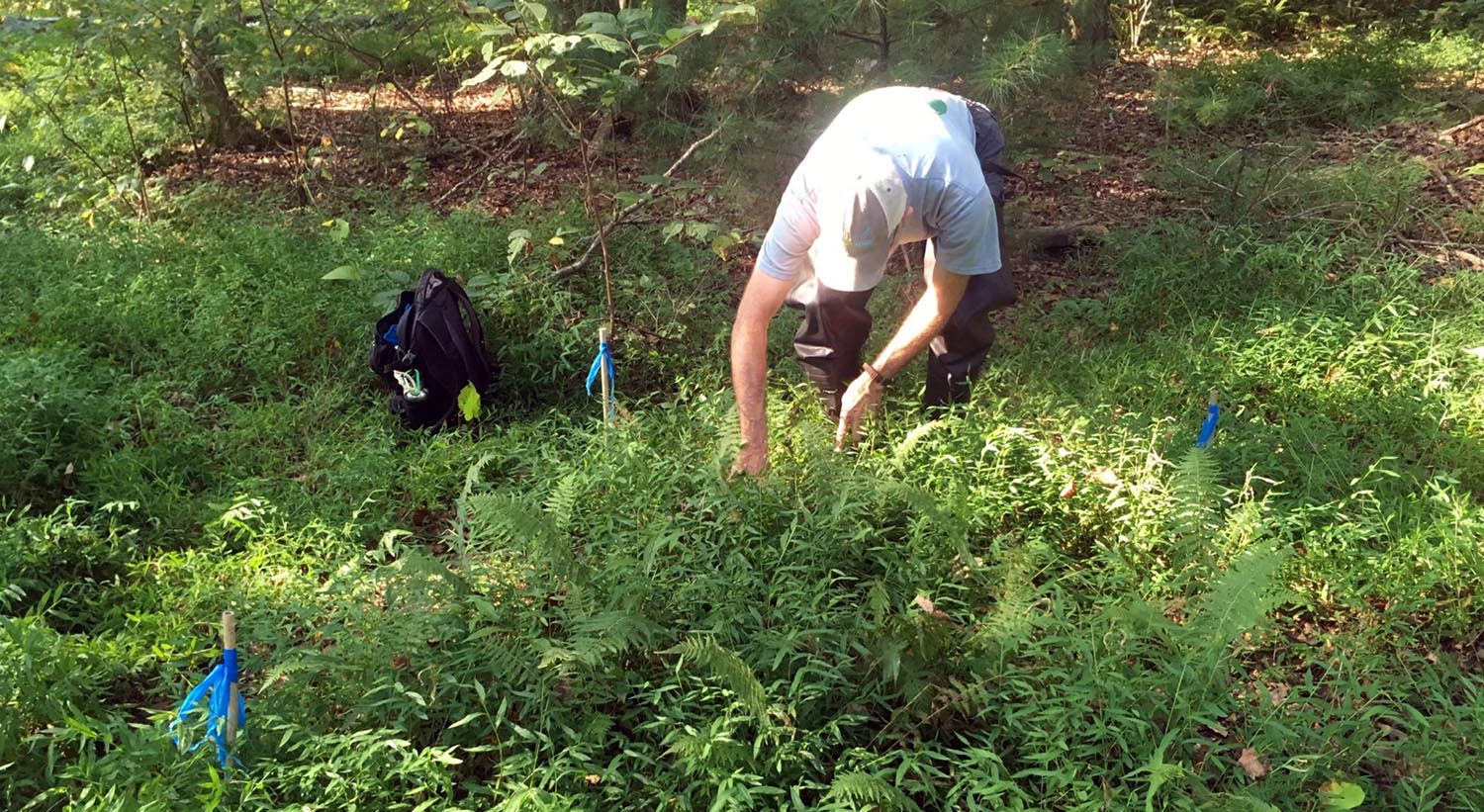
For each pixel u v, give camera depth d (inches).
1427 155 319.9
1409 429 170.9
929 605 123.9
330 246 252.7
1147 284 230.7
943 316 146.5
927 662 115.3
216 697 105.2
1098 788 102.0
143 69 308.2
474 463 172.2
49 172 327.6
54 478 162.4
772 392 176.6
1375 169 287.7
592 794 103.8
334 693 113.5
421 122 315.9
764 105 223.6
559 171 316.8
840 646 115.3
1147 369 194.9
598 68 245.4
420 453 178.4
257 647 129.3
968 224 134.2
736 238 208.5
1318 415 172.9
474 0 186.7
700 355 210.1
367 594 127.2
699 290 229.3
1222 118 366.6
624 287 225.1
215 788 98.0
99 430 175.2
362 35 339.6
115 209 292.7
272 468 174.1
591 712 109.8
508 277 208.4
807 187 131.9
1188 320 221.1
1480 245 252.5
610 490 149.0
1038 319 227.1
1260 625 120.3
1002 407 177.2
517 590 126.3
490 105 399.9
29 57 365.7
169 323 217.8
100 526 155.3
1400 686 118.2
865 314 157.9
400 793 103.7
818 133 217.3
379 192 306.3
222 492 165.5
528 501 144.3
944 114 143.9
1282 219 260.8
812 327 159.0
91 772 101.0
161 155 343.9
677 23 219.9
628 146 315.6
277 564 145.4
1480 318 203.2
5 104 381.4
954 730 113.2
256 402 194.2
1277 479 160.2
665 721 106.2
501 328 211.9
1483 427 169.2
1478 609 131.1
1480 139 327.9
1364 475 152.1
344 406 197.9
